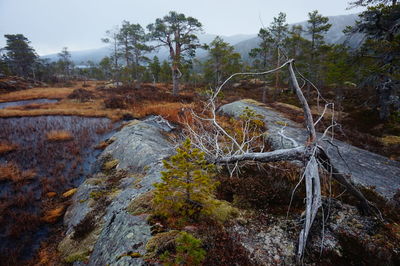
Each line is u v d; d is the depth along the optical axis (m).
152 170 6.08
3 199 6.62
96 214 4.98
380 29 11.97
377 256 2.71
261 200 3.83
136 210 3.68
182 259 2.33
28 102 26.86
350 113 16.30
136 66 33.22
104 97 27.52
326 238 3.06
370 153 7.46
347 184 3.39
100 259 3.07
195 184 3.24
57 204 6.51
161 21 22.31
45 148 10.72
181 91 31.61
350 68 13.73
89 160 9.63
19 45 51.94
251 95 28.31
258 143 7.56
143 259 2.51
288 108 16.55
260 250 2.85
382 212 3.63
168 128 12.41
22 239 5.11
